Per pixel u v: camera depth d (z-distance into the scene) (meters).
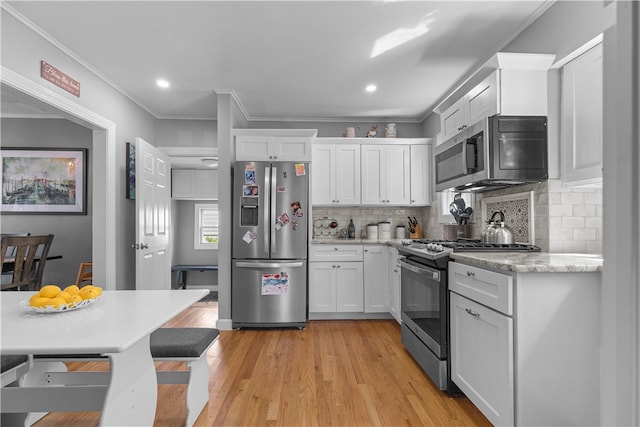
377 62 3.12
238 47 2.86
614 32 0.43
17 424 1.90
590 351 1.67
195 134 4.63
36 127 4.61
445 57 3.03
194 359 1.92
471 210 3.28
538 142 2.34
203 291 1.95
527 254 2.20
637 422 0.39
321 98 4.00
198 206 6.57
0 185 4.55
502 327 1.71
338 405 2.16
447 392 2.29
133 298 1.79
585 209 2.36
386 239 4.39
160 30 2.61
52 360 1.86
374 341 3.35
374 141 4.35
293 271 3.77
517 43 2.66
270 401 2.21
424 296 2.58
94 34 2.65
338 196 4.32
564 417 1.66
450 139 2.86
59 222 4.58
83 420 2.02
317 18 2.46
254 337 3.48
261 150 3.96
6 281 3.81
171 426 1.95
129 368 1.49
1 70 2.27
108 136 3.46
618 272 0.41
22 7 2.32
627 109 0.40
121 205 3.71
